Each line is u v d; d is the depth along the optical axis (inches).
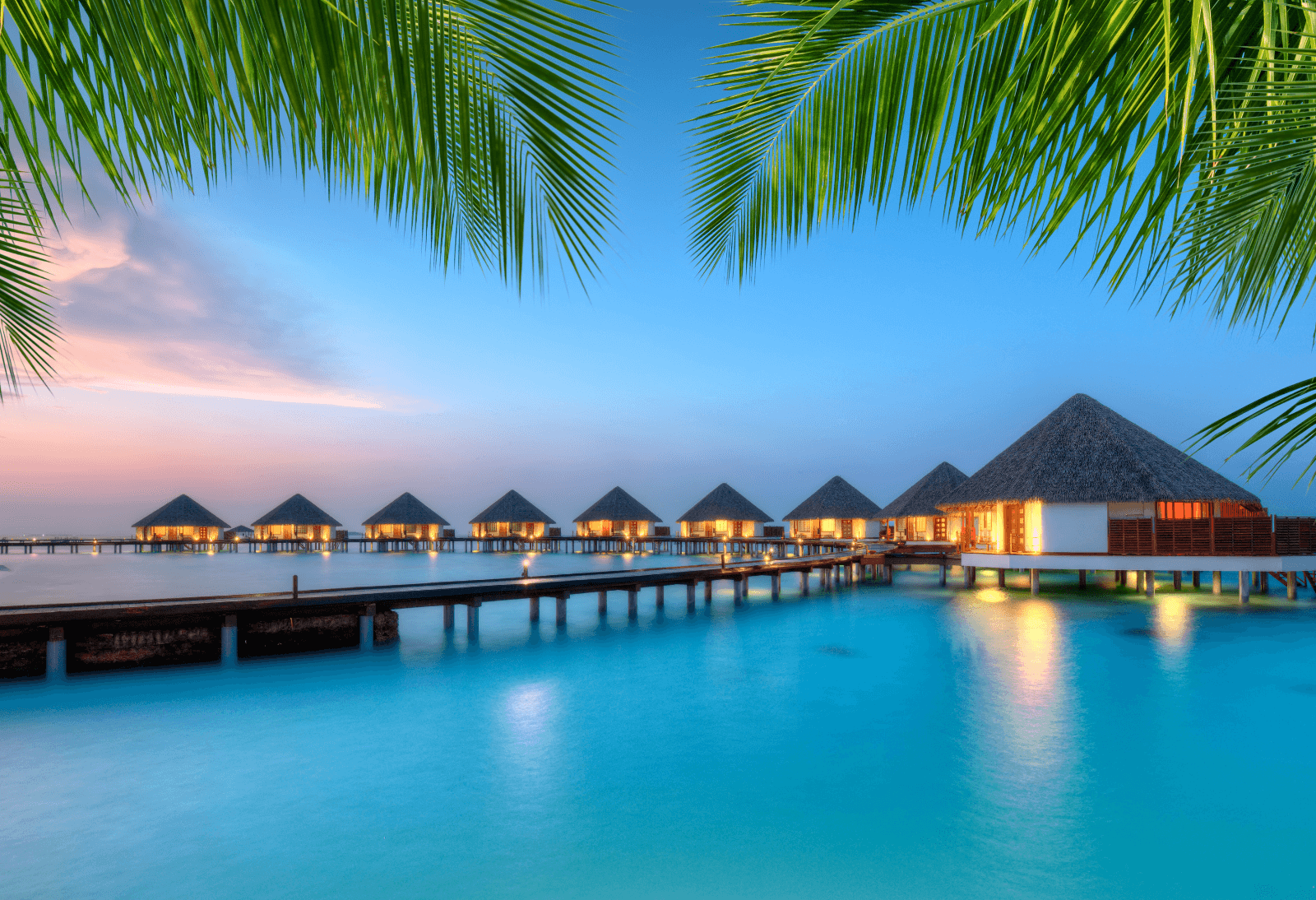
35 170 53.7
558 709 449.7
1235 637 661.3
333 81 46.6
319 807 303.0
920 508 1624.0
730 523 2215.8
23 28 47.7
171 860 258.7
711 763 354.3
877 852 263.9
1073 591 994.7
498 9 51.8
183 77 47.8
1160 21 53.6
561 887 242.8
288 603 572.4
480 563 1900.8
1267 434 71.4
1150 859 258.8
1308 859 259.9
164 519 2352.4
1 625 478.0
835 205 76.6
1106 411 973.8
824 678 530.0
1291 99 59.7
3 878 246.4
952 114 65.4
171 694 470.3
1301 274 91.4
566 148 59.2
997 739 389.1
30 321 167.5
